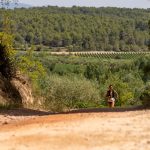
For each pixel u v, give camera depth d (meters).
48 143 16.36
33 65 44.22
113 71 141.62
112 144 16.14
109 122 21.16
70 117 23.55
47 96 44.00
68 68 144.38
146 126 19.72
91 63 166.25
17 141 16.91
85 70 142.75
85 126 20.03
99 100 63.81
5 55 38.59
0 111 27.73
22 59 42.34
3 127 21.17
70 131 18.73
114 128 19.34
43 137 17.52
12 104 32.06
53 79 60.56
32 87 41.41
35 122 22.19
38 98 40.62
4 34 39.44
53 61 157.38
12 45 39.59
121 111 27.41
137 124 20.34
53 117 23.89
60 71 140.12
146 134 17.86
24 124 21.72
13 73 39.03
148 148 15.46
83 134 18.00
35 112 28.75
